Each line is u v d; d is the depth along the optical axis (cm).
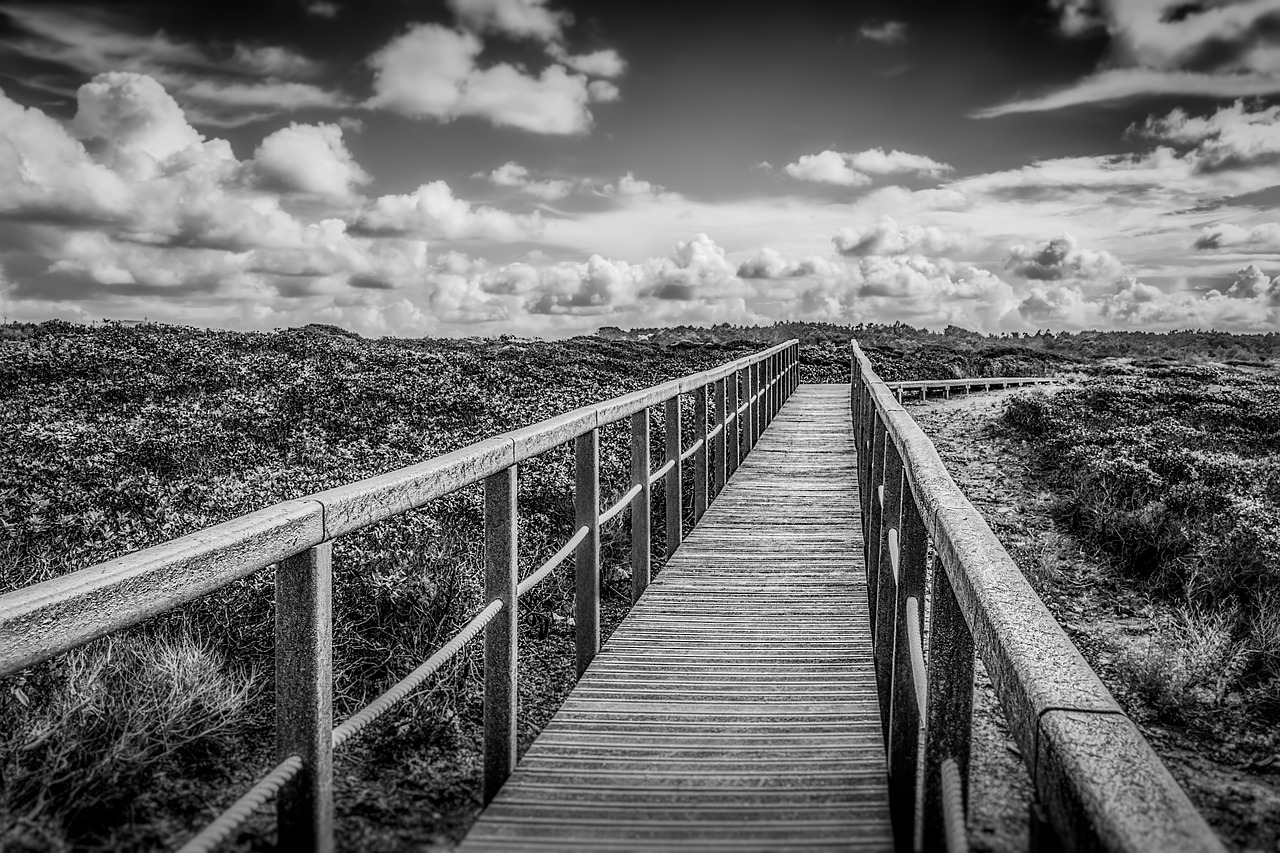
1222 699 466
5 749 288
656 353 3347
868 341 5134
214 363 2217
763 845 274
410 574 523
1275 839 333
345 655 443
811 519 823
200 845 167
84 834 279
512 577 319
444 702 400
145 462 1081
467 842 277
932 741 214
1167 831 88
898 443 325
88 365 2119
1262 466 1064
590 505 454
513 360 2595
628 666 456
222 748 351
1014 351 4784
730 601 576
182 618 438
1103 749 105
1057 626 143
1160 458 1062
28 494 856
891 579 364
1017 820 321
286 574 209
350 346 2797
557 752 350
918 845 236
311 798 212
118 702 335
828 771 332
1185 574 659
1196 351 6431
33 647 137
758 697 412
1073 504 903
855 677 439
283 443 1205
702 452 810
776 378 1712
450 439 1212
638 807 302
